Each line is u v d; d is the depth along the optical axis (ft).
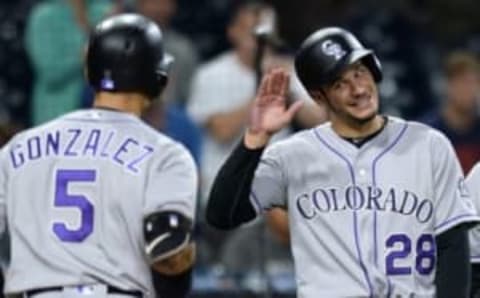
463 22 146.00
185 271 57.26
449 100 110.22
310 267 58.29
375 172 58.49
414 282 57.41
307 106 97.76
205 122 106.63
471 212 58.29
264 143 57.77
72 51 106.83
